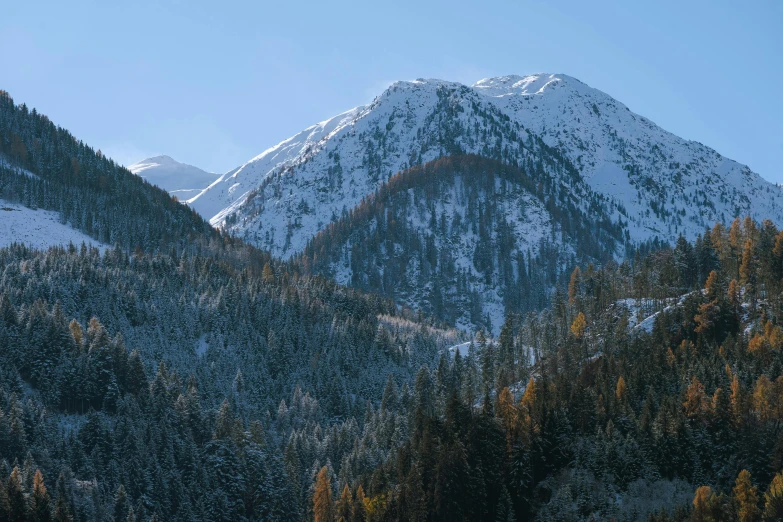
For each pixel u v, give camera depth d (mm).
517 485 134500
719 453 130125
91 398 176375
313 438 178500
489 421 140875
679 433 131500
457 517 128250
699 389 138000
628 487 127812
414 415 173750
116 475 152500
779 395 132000
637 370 153500
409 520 130500
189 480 157250
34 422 160875
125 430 163375
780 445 122562
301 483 164625
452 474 129500
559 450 139125
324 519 143375
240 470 159875
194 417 176625
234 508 155250
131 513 140250
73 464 153500
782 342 152375
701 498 113500
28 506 135750
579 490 128500
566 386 154000
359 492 141000
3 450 150250
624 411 141625
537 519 128375
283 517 156375
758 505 114625
